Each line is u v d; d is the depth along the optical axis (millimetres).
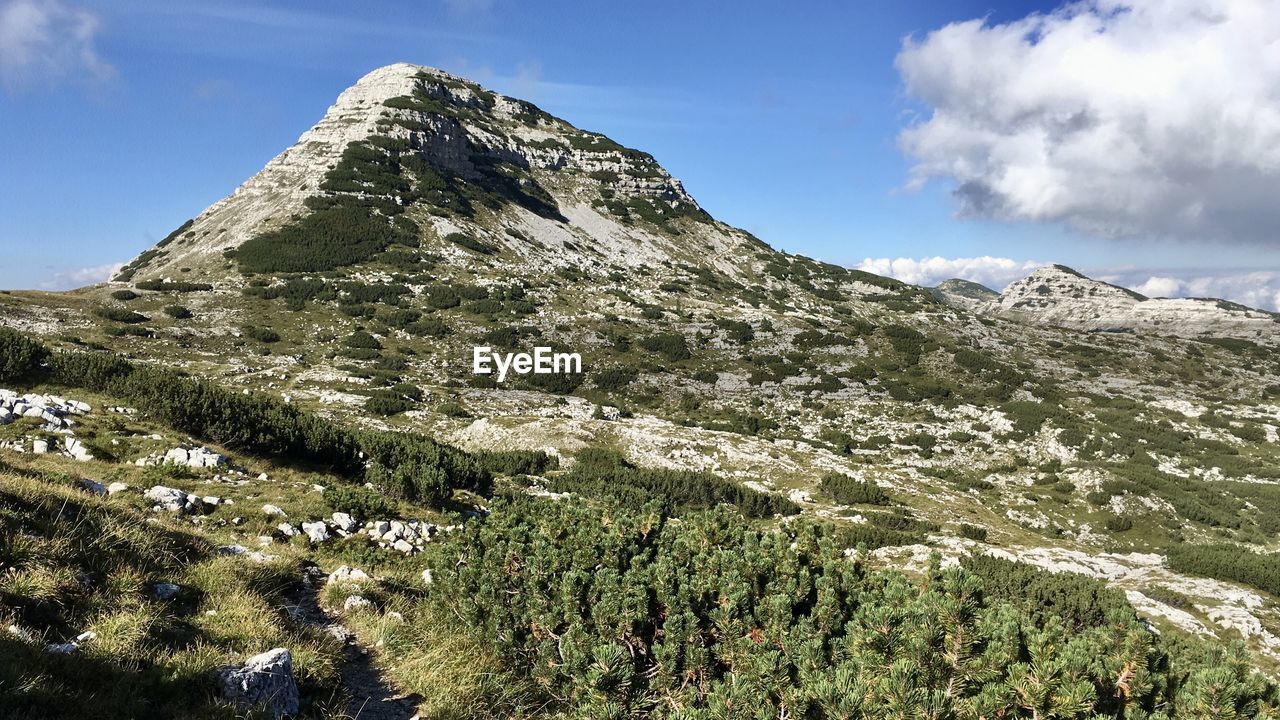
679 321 133250
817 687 5336
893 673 5371
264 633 7867
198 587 8820
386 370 91875
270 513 15758
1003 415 94250
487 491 32844
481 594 8969
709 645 7672
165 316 98062
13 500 8469
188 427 22438
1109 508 67625
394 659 8688
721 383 109062
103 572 7930
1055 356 145125
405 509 21281
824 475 61125
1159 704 5605
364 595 10742
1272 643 28219
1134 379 131750
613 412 83938
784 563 8289
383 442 29812
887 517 51406
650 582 8141
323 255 131875
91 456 17297
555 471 55031
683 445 66188
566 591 8000
